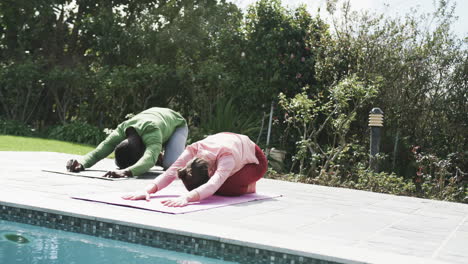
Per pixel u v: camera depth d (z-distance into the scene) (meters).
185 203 3.88
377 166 7.27
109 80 12.79
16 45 14.92
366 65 9.17
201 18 13.80
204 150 4.31
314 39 9.98
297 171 9.80
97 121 14.33
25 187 4.47
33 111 14.78
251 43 11.07
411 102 9.10
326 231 3.29
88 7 15.19
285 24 10.51
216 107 11.45
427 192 6.66
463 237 3.37
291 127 10.06
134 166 5.87
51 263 2.54
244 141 4.57
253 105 10.73
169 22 14.27
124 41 13.84
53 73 13.59
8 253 2.69
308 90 10.25
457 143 8.87
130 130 6.26
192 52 13.55
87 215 3.22
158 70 12.72
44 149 9.84
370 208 4.67
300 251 2.59
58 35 15.09
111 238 3.14
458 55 8.94
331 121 8.59
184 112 13.31
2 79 13.82
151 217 3.29
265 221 3.52
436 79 9.07
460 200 6.66
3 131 13.20
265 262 2.68
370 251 2.67
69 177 5.54
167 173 4.32
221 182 4.16
